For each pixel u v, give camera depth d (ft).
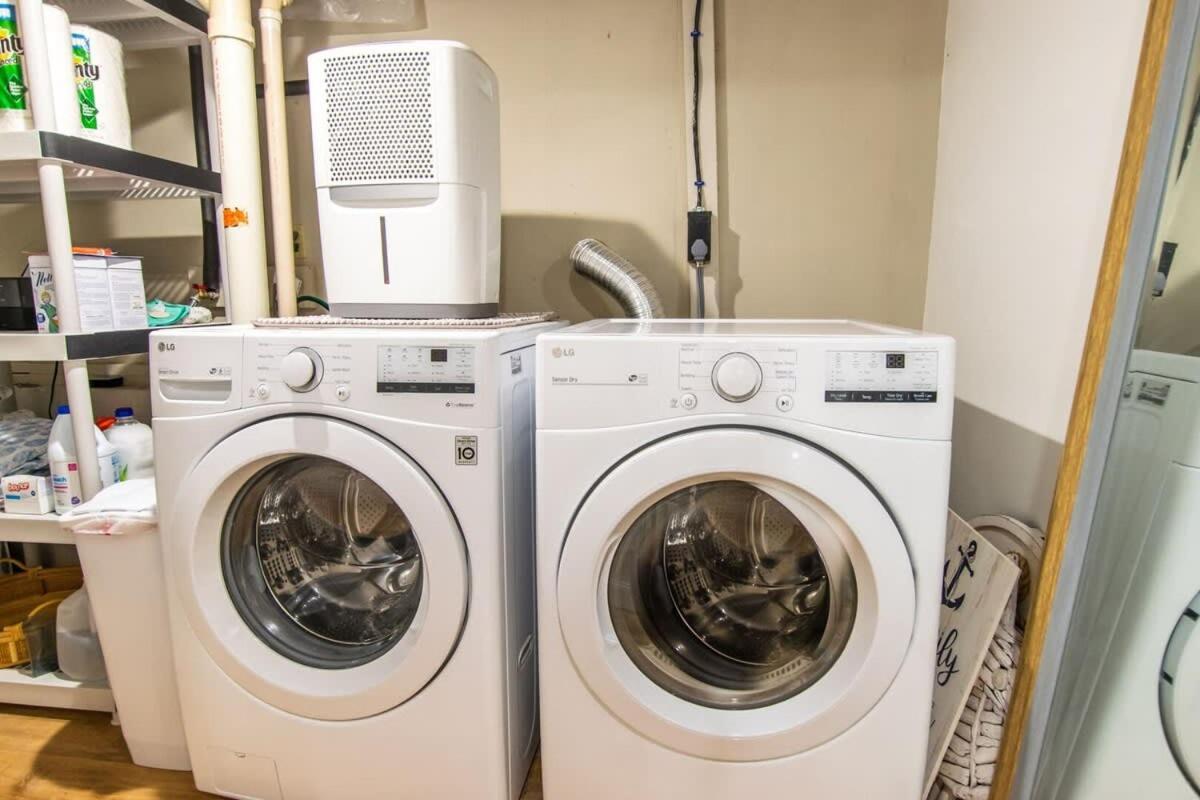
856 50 5.09
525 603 3.74
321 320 3.73
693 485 3.13
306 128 5.66
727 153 5.31
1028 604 3.57
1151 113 2.66
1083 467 2.95
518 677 3.62
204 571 3.45
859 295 5.36
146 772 3.99
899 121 5.13
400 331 3.29
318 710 3.45
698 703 3.23
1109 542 2.89
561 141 5.42
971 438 4.50
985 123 4.37
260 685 3.47
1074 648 3.03
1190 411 2.60
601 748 3.26
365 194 3.82
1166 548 2.66
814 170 5.25
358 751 3.47
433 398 3.13
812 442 2.90
